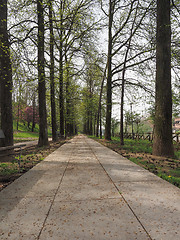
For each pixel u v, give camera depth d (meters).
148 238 1.99
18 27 10.20
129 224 2.30
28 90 9.86
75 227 2.25
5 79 8.27
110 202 3.00
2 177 4.86
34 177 4.60
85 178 4.45
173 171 5.13
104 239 1.99
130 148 11.05
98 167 5.66
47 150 10.69
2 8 8.27
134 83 14.92
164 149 7.86
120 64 16.58
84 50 14.61
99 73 21.61
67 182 4.15
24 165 6.41
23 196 3.34
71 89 21.25
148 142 16.47
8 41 8.47
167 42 8.15
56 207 2.85
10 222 2.40
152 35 11.60
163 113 7.98
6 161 7.35
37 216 2.56
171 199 3.10
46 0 10.48
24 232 2.16
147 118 17.19
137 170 5.24
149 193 3.40
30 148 12.64
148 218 2.45
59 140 20.02
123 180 4.25
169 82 8.09
